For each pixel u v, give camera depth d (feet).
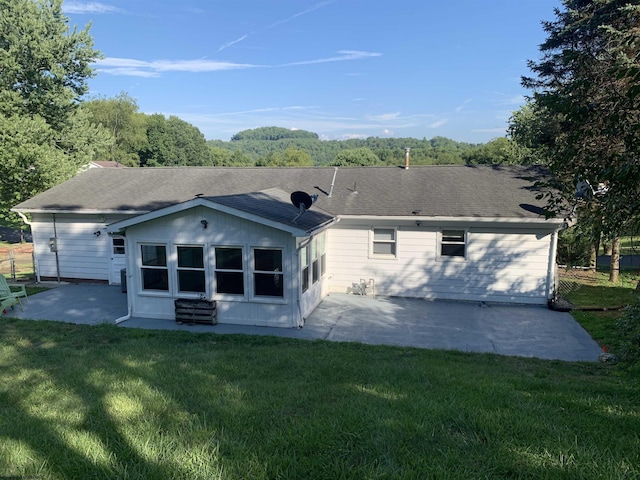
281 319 34.37
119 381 18.78
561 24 58.34
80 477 10.97
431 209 41.91
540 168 50.03
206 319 34.53
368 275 44.93
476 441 12.52
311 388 17.90
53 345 27.48
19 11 87.86
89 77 99.04
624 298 42.73
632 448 12.02
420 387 18.16
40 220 50.42
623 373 21.97
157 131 231.50
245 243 34.37
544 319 36.32
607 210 14.55
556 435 12.89
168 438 12.84
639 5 38.81
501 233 41.06
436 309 39.63
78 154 92.73
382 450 12.05
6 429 13.71
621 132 13.60
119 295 44.39
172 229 35.63
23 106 86.84
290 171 56.18
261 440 12.80
